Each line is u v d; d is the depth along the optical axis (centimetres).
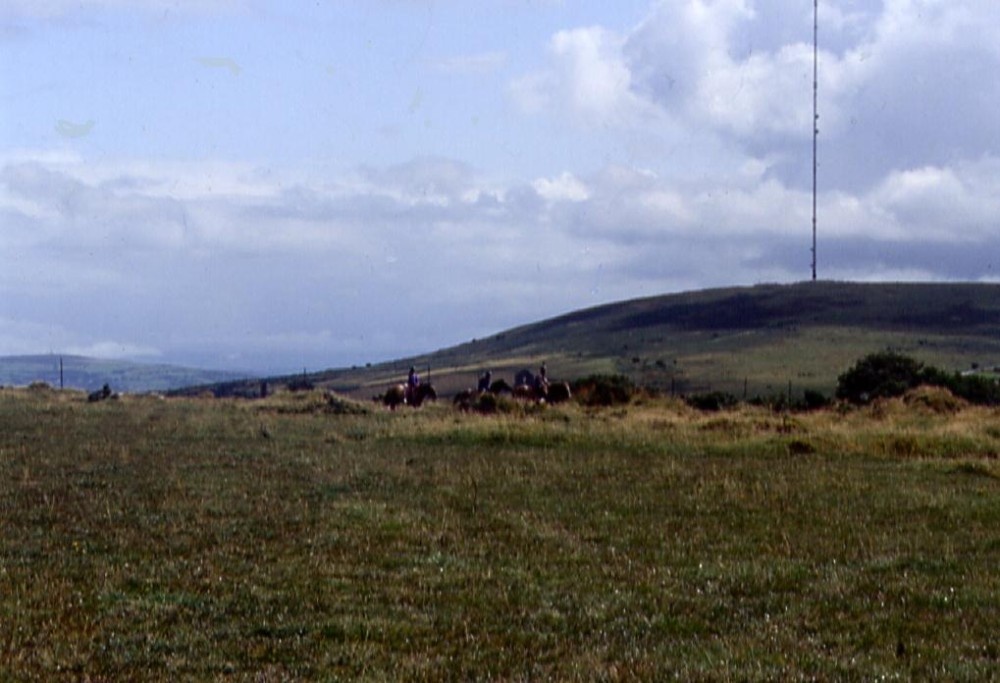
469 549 1495
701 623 1138
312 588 1259
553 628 1121
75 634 1062
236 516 1708
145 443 2683
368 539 1546
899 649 1044
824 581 1319
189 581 1285
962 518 1731
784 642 1064
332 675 952
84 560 1388
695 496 1939
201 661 991
